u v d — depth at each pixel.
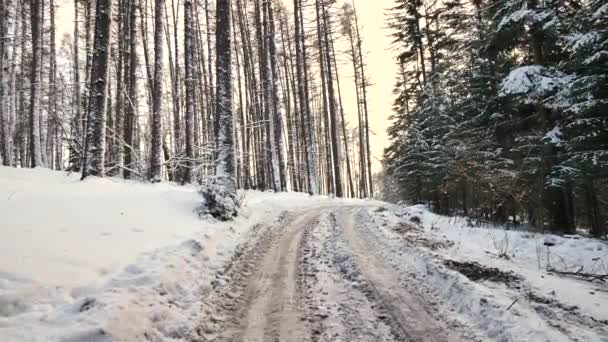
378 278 7.04
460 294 5.99
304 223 12.04
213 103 25.08
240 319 5.40
